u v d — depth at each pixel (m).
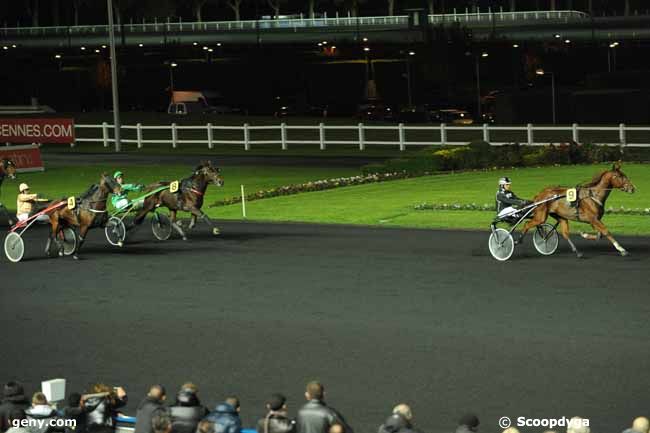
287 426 15.55
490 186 44.03
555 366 20.22
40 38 155.62
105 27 157.00
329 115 104.94
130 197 44.78
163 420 14.88
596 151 51.25
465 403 18.55
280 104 132.12
